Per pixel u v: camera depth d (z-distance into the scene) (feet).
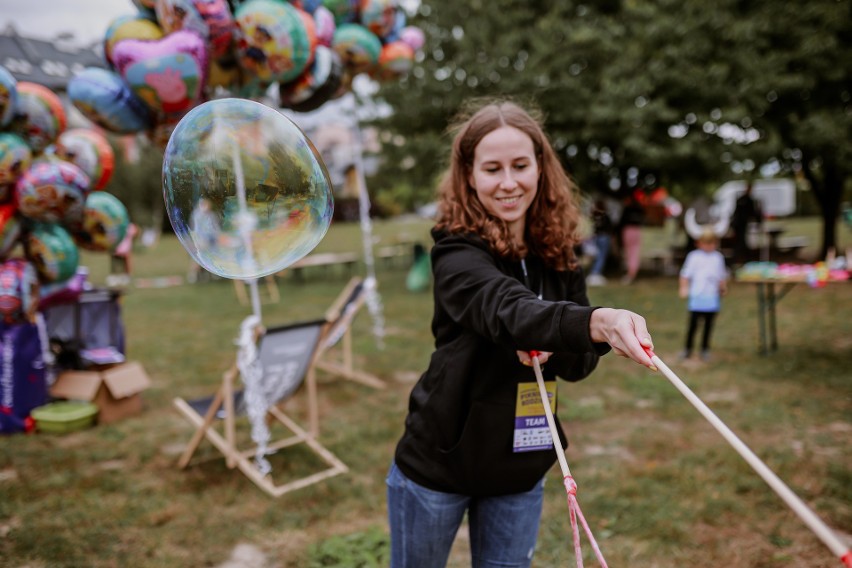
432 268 5.13
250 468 12.20
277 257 5.27
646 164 38.11
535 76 36.68
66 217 14.65
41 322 15.71
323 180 5.37
